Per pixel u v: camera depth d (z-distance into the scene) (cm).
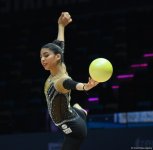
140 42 2775
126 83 2347
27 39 3130
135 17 2942
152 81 2328
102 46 2839
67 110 798
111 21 3006
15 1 3169
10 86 2688
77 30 3047
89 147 1816
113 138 1791
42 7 3116
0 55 3064
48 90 802
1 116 2312
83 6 3025
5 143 1933
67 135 816
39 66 2834
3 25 3250
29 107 2458
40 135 1877
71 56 2847
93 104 2255
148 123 1792
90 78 698
